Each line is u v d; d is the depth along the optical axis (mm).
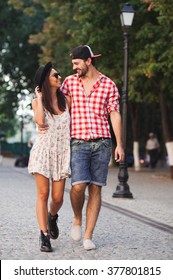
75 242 11070
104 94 10430
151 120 50094
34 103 10242
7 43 52312
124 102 21547
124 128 21234
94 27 29859
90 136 10242
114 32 30031
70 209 16203
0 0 50688
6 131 88812
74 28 32375
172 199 20703
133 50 29703
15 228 12656
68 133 10281
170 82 28875
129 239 11672
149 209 17375
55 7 36906
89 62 10398
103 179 10422
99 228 13008
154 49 26859
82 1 29906
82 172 10219
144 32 27750
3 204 17203
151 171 40875
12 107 55812
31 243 10922
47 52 38406
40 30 50250
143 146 51969
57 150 10211
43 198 10312
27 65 51969
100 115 10398
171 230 13109
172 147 31812
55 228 10969
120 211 16547
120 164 20891
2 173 34688
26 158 45250
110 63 31078
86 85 10422
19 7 39031
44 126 10164
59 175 10242
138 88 30859
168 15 23656
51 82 10164
